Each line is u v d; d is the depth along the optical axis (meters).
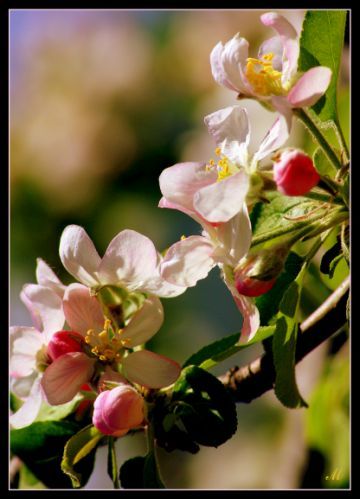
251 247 0.58
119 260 0.59
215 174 0.59
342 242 0.58
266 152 0.58
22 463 0.64
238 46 0.59
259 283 0.58
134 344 0.60
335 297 0.61
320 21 0.60
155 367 0.59
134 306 0.60
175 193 0.59
